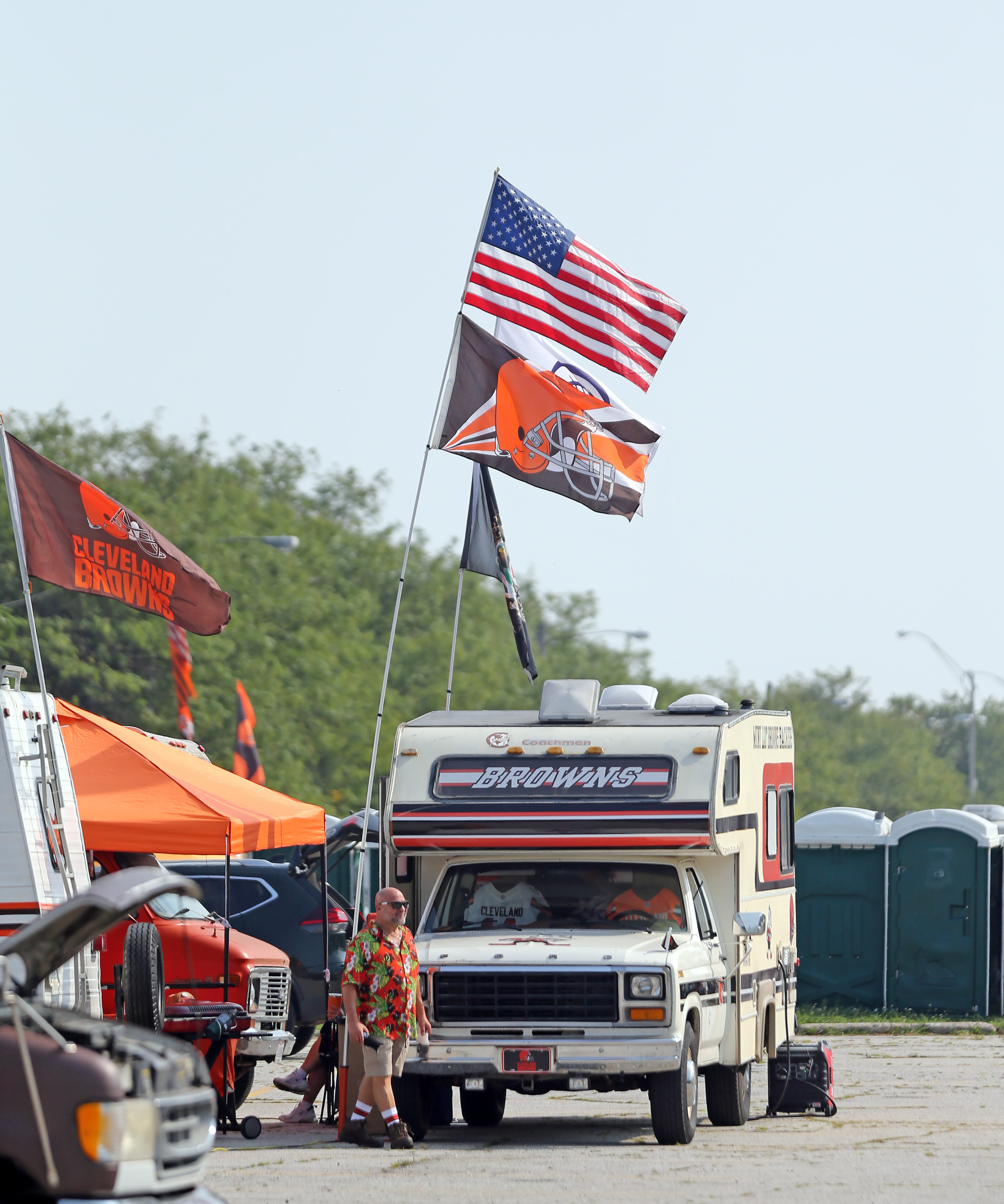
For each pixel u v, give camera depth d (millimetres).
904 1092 57719
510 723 49156
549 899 47469
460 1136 46438
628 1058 42812
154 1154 23203
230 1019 45250
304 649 173000
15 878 37750
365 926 47969
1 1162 23062
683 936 46000
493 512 60031
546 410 57812
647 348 61750
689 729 47906
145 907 54688
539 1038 43125
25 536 47531
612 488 59312
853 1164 40531
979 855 81562
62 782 41125
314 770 171000
